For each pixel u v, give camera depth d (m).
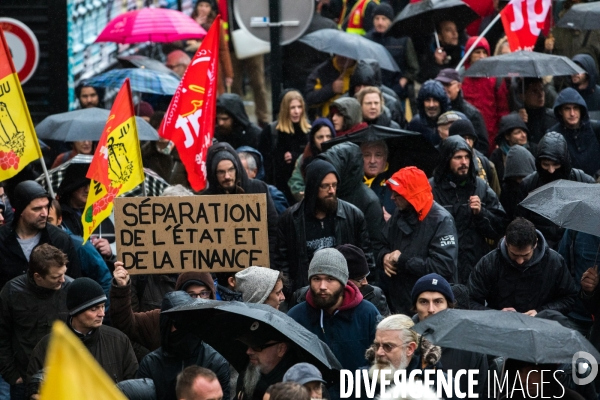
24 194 15.05
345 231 15.77
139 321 13.59
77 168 17.16
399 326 11.27
